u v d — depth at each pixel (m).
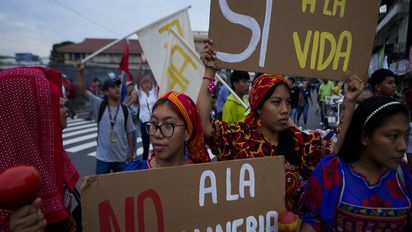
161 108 1.73
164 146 1.72
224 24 1.92
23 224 1.03
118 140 4.54
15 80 1.18
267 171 1.55
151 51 3.91
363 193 1.49
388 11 14.52
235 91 4.70
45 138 1.22
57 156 1.26
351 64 1.96
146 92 7.01
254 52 1.94
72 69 17.72
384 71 3.91
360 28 1.95
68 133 12.43
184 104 1.75
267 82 2.03
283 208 1.58
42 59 16.92
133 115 8.59
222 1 1.90
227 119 4.52
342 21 1.94
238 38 1.93
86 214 1.25
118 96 4.58
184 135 1.78
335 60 1.95
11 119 1.16
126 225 1.31
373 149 1.46
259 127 2.16
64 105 1.61
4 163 1.14
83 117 18.19
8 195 0.98
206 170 1.44
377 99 1.47
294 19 1.93
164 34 3.92
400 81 8.71
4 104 1.16
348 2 1.93
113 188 1.29
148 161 1.89
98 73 18.50
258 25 1.92
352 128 1.55
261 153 2.03
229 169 1.48
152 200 1.35
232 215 1.48
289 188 2.02
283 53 1.94
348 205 1.48
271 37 1.93
